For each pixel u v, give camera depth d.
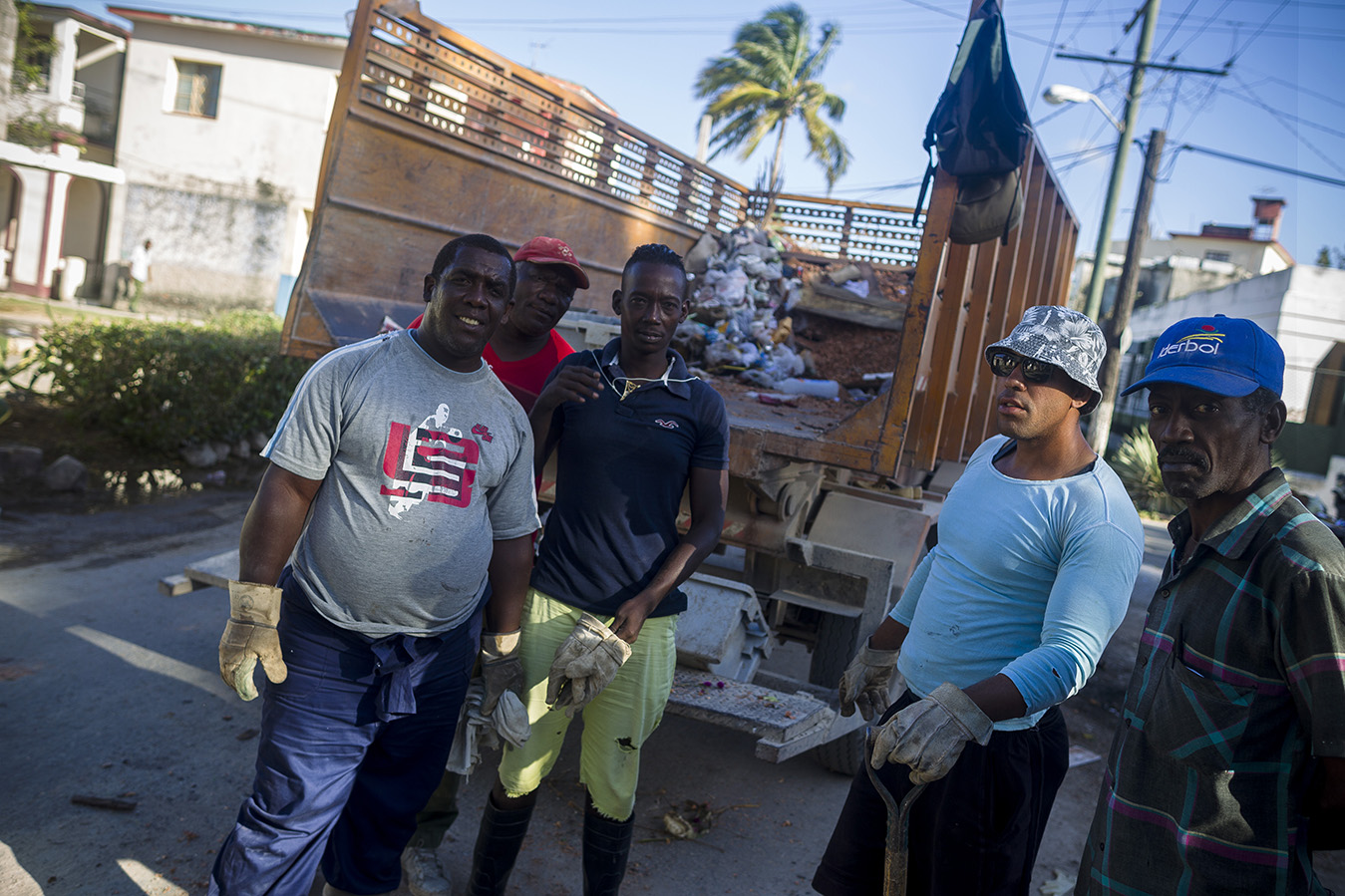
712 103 31.02
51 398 8.00
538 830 3.43
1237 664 1.62
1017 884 2.16
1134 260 14.05
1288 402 20.69
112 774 3.42
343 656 2.21
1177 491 1.72
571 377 2.62
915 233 7.91
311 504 2.21
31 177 21.17
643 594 2.50
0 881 2.75
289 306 3.75
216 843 3.08
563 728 2.68
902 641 2.53
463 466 2.23
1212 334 1.70
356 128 3.91
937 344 4.40
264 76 21.05
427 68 4.20
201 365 8.01
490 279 2.16
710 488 2.66
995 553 2.11
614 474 2.56
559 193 5.32
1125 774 1.80
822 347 5.98
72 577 5.45
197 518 7.04
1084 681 1.88
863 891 2.33
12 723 3.70
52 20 21.27
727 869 3.33
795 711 3.12
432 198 4.36
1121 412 27.17
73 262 21.45
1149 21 14.31
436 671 2.33
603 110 5.55
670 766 4.14
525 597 2.66
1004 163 3.42
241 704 4.13
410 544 2.16
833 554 3.84
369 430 2.12
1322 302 20.47
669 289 2.53
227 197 21.31
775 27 31.06
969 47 3.44
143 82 21.17
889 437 3.40
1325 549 1.54
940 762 1.82
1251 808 1.61
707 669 3.39
